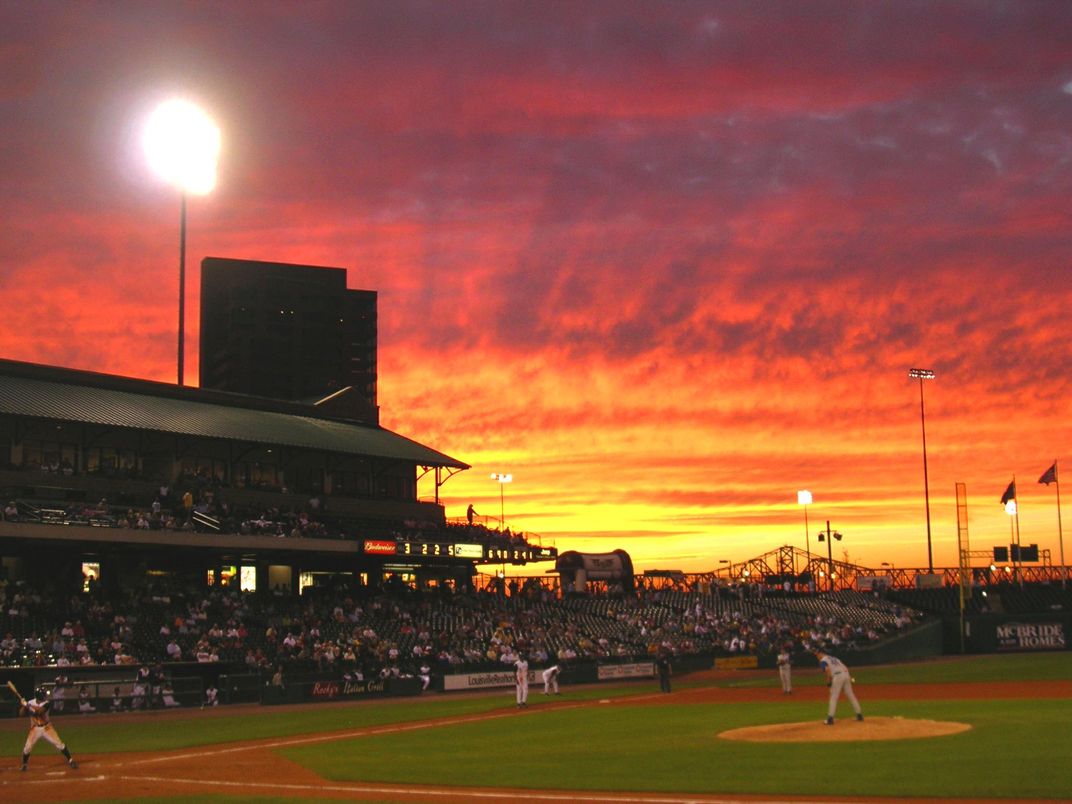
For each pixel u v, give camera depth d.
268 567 79.56
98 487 72.56
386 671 65.88
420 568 90.19
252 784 26.64
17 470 69.00
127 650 60.47
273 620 70.19
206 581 76.06
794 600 102.44
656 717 40.12
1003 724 30.62
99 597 67.06
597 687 66.06
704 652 82.19
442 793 23.61
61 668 54.22
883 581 108.06
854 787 21.36
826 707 41.34
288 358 191.62
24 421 69.38
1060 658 78.50
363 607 76.62
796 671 76.19
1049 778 21.22
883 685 57.00
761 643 84.81
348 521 83.31
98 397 75.31
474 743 33.72
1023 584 106.31
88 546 67.19
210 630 65.44
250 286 191.88
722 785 22.38
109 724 48.22
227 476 80.56
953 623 93.31
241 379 188.12
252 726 44.94
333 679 62.94
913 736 28.48
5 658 55.62
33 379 74.81
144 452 76.62
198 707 57.81
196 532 67.69
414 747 33.44
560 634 81.81
